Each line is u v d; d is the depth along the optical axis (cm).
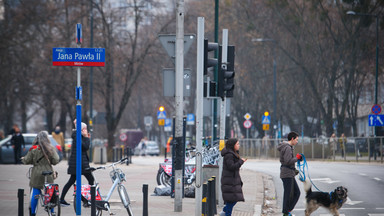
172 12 15412
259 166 10338
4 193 5372
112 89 14500
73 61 3875
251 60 17712
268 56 17088
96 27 13925
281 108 17462
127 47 14788
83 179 6906
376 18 13225
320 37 14875
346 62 14538
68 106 15988
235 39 17488
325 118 15075
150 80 14825
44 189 3556
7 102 17275
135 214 4050
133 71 14575
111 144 14638
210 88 4131
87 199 3756
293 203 3900
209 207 3469
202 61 3909
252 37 16612
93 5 13875
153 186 6103
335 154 12056
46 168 3678
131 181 6738
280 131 16775
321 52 14788
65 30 14588
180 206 4166
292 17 14888
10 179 6912
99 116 15700
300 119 17775
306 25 14888
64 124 17900
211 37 18062
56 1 15250
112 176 3756
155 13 14500
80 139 3825
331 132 15000
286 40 16300
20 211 2984
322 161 12188
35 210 3662
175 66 4106
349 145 11744
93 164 10950
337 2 14150
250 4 16788
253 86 17888
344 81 15212
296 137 3906
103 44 13925
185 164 5647
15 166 9181
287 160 3806
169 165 5781
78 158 3781
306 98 16538
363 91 15912
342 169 8875
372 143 11275
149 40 14375
